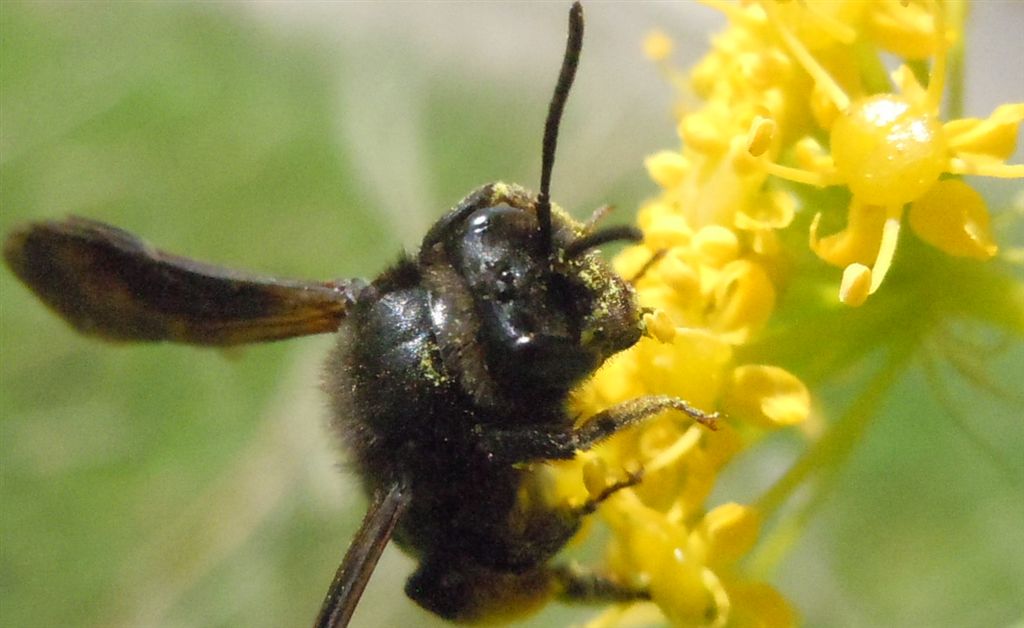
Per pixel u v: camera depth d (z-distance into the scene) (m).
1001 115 0.06
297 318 0.06
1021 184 0.06
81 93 0.13
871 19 0.06
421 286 0.06
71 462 0.11
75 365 0.12
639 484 0.06
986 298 0.06
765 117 0.06
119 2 0.14
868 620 0.10
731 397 0.06
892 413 0.10
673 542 0.06
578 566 0.06
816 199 0.06
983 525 0.10
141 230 0.13
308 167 0.13
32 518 0.11
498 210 0.06
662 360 0.06
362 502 0.06
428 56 0.14
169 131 0.13
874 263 0.06
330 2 0.14
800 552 0.10
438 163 0.13
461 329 0.06
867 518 0.10
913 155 0.06
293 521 0.10
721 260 0.06
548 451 0.06
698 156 0.06
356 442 0.06
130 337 0.06
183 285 0.06
